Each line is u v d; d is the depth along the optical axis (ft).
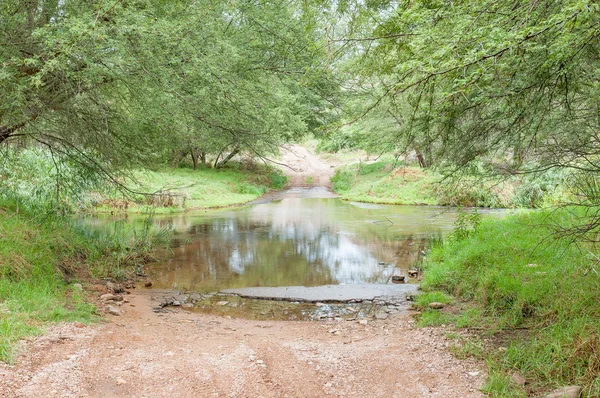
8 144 30.37
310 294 25.29
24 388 11.45
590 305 16.29
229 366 14.24
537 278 20.39
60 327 16.62
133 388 12.25
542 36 10.94
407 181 82.84
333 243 40.75
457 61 10.57
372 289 26.27
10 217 28.04
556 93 13.12
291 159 146.10
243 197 84.48
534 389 12.64
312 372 14.23
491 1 11.46
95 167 29.45
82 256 30.14
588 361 12.84
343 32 17.49
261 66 29.55
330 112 36.11
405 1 14.90
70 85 21.59
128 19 19.51
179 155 35.35
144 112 26.40
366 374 14.08
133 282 27.73
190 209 67.31
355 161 137.49
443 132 16.39
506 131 14.96
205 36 23.17
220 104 25.20
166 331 18.40
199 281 28.25
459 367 14.39
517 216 33.88
